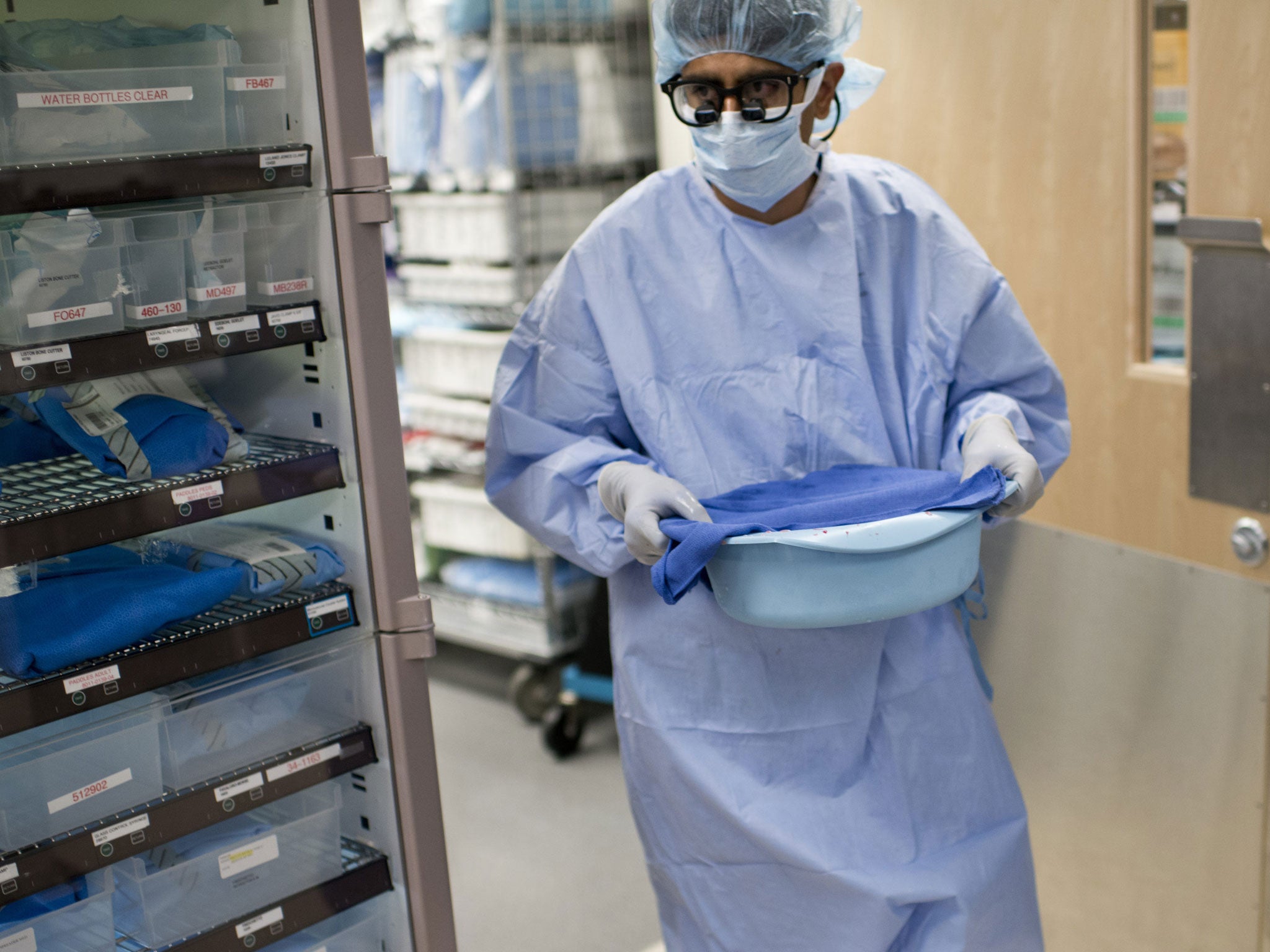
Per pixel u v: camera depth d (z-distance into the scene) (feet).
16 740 4.43
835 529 4.17
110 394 4.75
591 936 8.02
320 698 5.00
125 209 4.34
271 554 4.74
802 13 4.54
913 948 5.02
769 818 4.85
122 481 4.54
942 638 5.12
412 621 4.83
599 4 10.35
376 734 4.97
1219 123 5.94
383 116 11.00
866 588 4.26
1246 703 5.78
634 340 4.98
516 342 5.29
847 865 4.85
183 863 4.57
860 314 5.03
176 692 4.59
